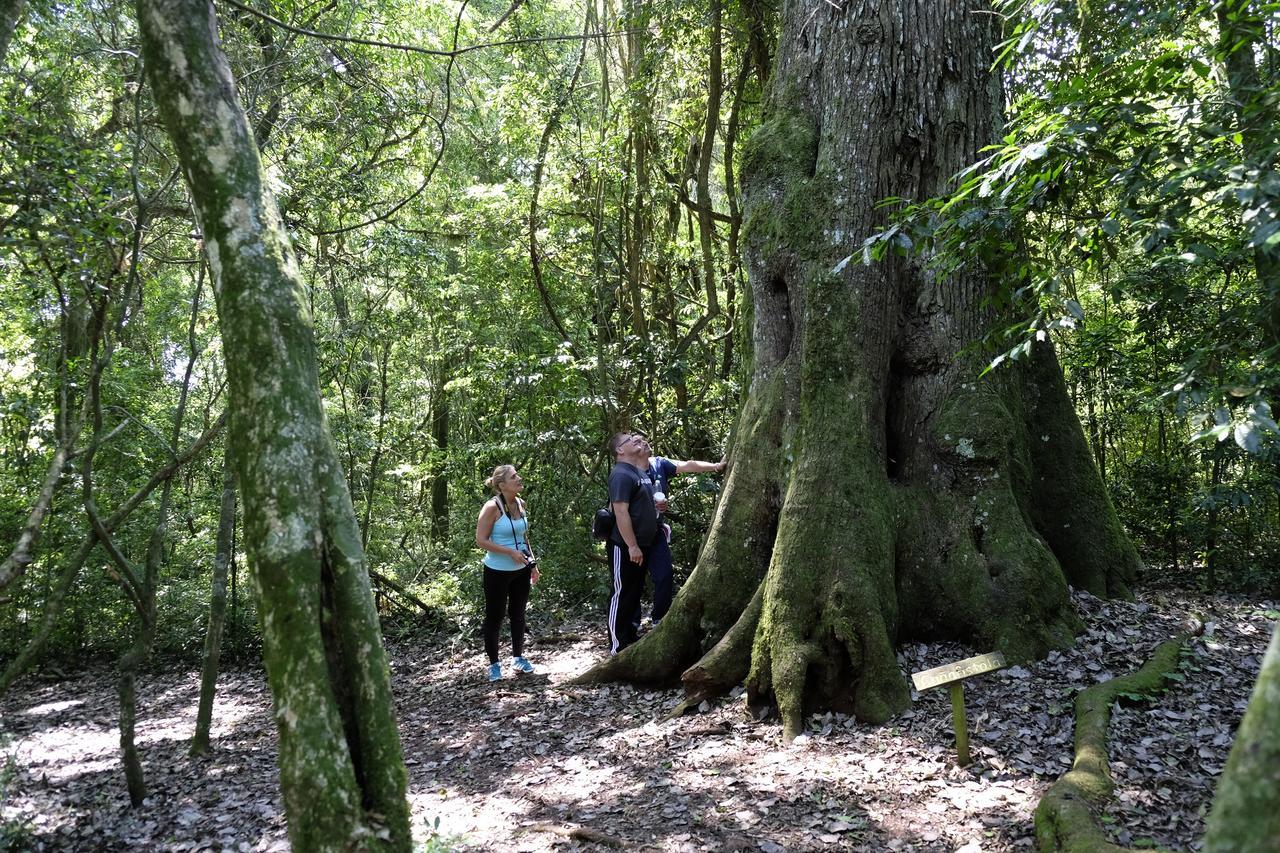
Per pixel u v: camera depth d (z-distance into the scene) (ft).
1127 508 27.07
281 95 24.91
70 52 22.33
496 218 39.19
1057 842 10.14
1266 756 4.07
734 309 36.32
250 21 25.03
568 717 18.79
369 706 8.43
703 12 31.24
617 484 21.75
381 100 29.40
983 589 17.28
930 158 19.04
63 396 14.98
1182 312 19.93
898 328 19.20
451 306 44.70
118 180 16.88
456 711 20.70
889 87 19.04
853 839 11.44
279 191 23.13
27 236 15.56
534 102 36.55
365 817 8.01
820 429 17.97
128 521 34.76
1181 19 12.14
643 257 38.32
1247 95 9.60
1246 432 8.16
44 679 30.60
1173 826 10.53
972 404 18.52
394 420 43.68
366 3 31.14
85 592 32.27
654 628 20.27
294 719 8.04
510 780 15.42
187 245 32.71
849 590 16.58
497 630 23.11
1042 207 10.77
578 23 42.47
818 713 16.20
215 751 19.66
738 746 15.53
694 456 34.68
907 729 14.90
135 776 16.10
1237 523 24.38
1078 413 31.35
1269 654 4.32
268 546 8.34
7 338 30.68
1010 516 17.85
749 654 17.63
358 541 8.86
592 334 39.75
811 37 20.15
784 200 19.67
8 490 32.04
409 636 32.30
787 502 17.78
